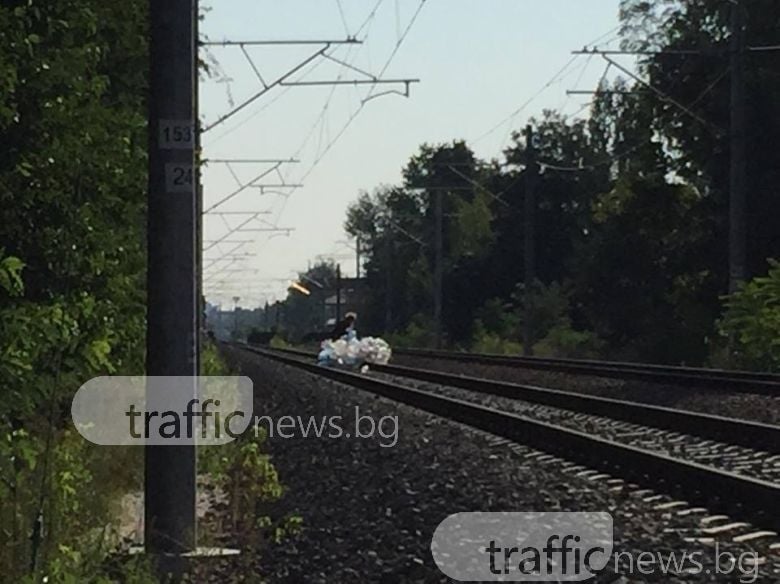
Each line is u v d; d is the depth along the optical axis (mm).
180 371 12289
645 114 68250
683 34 67000
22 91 11844
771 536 13758
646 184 67438
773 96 63688
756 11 63969
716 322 56688
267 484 16359
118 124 14047
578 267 72125
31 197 12219
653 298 67750
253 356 83250
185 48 12125
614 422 29016
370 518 15547
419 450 22969
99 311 13562
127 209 14711
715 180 66188
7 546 9836
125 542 13039
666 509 15625
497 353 86125
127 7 17375
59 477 11133
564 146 128875
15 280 10531
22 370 10812
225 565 12570
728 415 30250
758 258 63906
